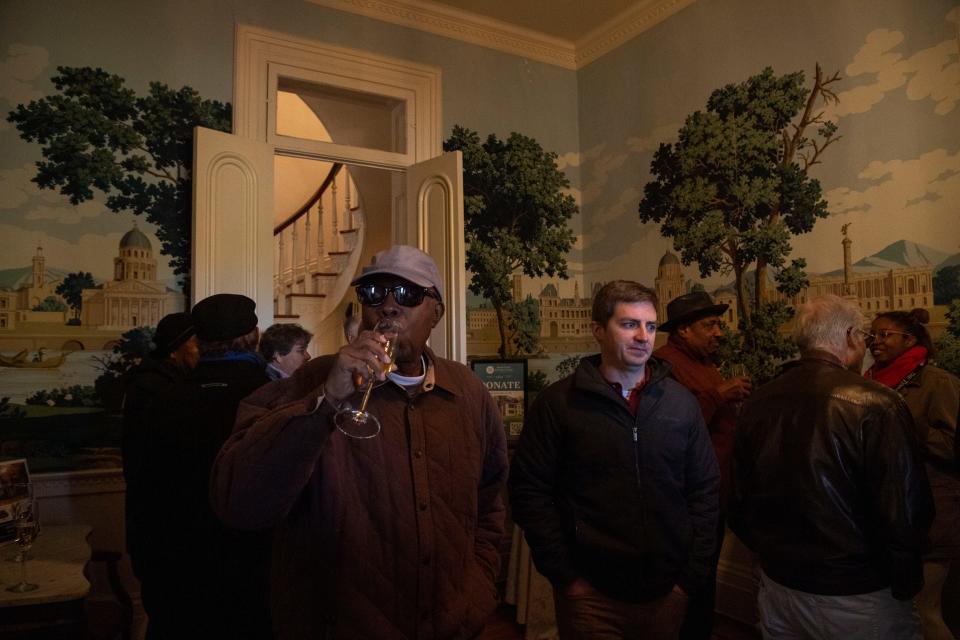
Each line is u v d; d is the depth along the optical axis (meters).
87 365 3.08
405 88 4.06
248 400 1.17
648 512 1.75
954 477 2.21
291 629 1.13
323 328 5.22
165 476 1.61
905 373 2.37
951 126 2.66
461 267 3.68
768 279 3.38
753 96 3.49
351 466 1.16
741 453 1.79
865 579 1.51
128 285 3.19
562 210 4.61
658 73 4.09
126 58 3.24
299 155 3.76
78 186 3.10
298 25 3.75
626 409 1.79
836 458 1.54
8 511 2.31
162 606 1.59
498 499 1.45
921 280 2.73
